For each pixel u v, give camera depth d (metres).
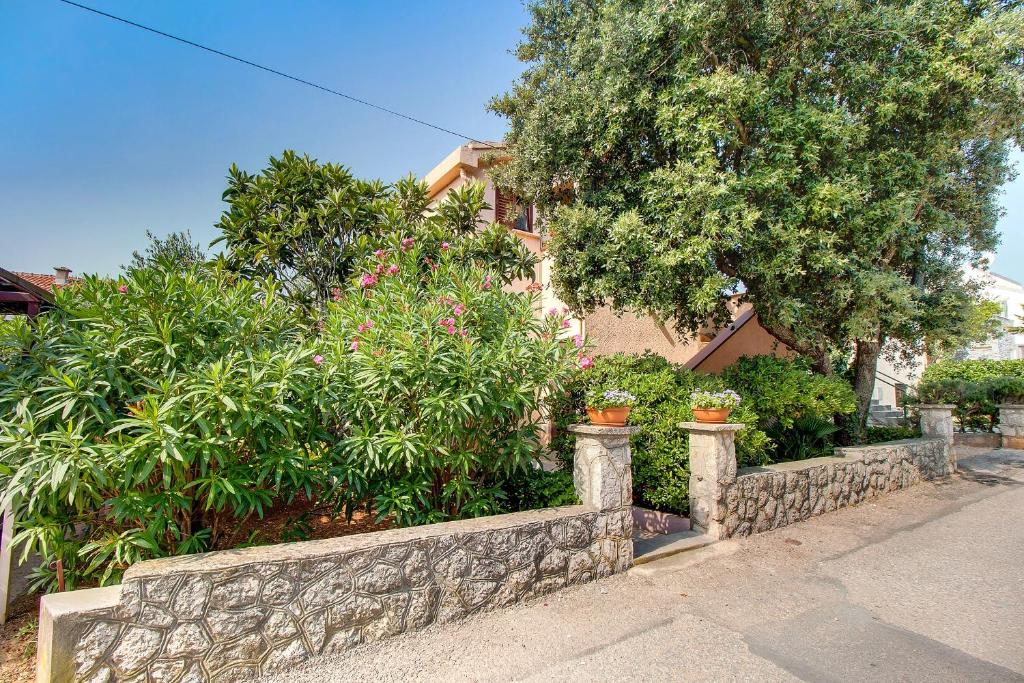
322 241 6.87
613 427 4.64
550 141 7.16
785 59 7.06
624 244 6.50
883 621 3.78
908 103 7.15
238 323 4.44
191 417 3.34
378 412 4.22
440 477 4.73
